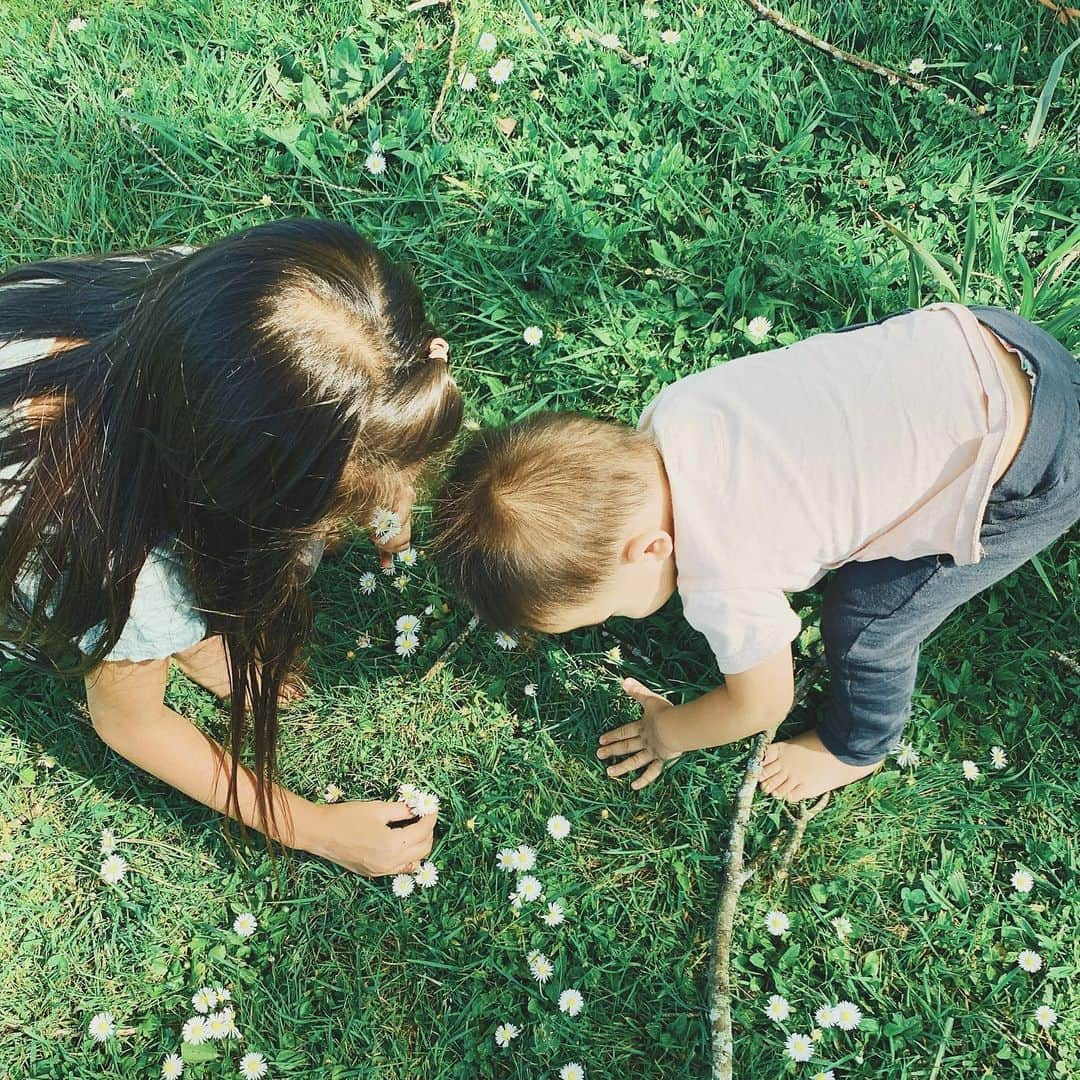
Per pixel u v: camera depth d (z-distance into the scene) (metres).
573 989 2.00
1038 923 2.05
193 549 1.49
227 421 1.28
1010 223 2.50
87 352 1.48
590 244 2.53
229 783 1.97
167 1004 2.05
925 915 2.08
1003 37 2.68
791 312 2.48
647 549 1.65
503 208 2.59
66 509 1.47
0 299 1.59
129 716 1.85
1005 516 1.71
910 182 2.59
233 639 1.67
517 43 2.73
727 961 2.01
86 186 2.67
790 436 1.67
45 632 1.63
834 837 2.15
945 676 2.24
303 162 2.61
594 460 1.65
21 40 2.82
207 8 2.82
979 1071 1.97
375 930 2.09
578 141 2.65
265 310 1.27
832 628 1.90
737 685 1.80
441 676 2.28
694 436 1.70
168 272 1.42
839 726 2.05
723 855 2.11
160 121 2.65
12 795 2.20
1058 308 2.29
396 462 1.44
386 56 2.73
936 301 2.45
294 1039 2.02
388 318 1.38
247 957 2.09
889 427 1.65
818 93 2.67
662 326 2.49
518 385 2.48
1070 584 2.27
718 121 2.62
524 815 2.17
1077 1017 1.98
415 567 2.35
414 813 2.13
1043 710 2.23
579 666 2.28
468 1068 1.99
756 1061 1.97
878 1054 1.98
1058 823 2.14
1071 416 1.68
